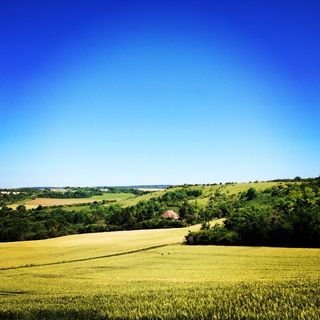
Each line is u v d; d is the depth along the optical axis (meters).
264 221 78.31
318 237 71.88
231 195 153.50
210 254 69.50
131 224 127.81
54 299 31.14
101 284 43.28
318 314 18.06
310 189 101.69
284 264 53.34
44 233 115.12
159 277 47.75
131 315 21.62
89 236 110.38
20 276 55.38
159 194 191.00
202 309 21.33
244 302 22.23
